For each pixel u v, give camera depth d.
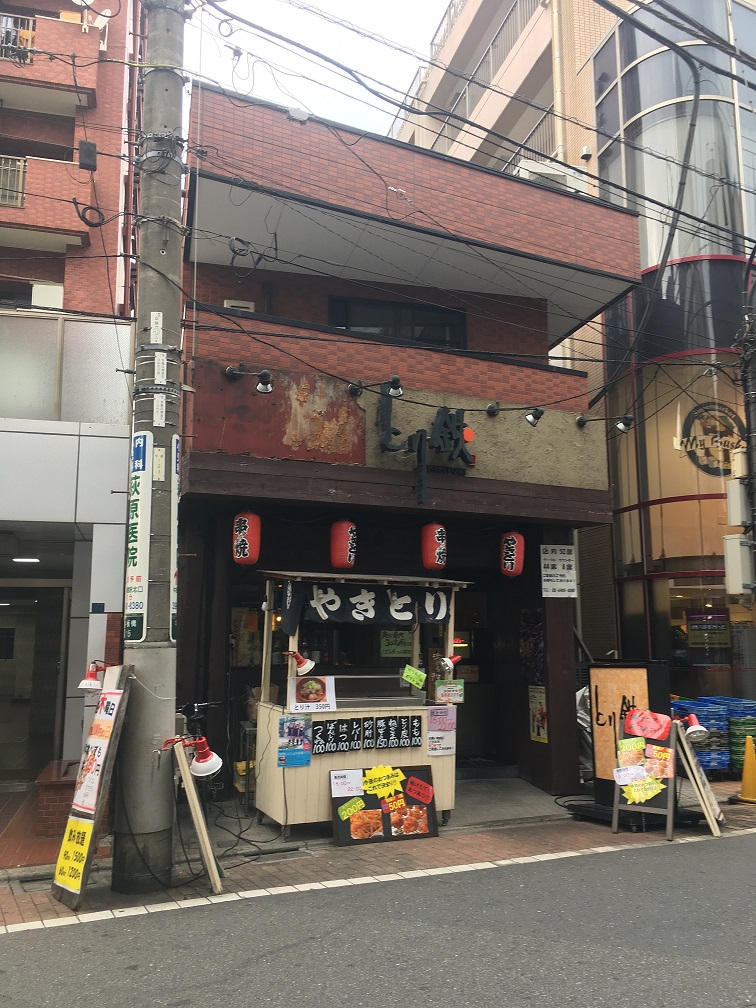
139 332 6.87
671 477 14.45
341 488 9.13
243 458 8.70
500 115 20.59
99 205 14.93
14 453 8.43
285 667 10.30
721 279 14.53
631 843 7.90
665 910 5.61
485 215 10.72
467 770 10.99
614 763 9.18
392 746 8.35
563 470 10.66
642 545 14.74
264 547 9.78
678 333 14.55
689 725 8.62
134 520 6.60
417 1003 4.10
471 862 7.12
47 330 9.16
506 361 10.63
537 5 19.45
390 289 11.70
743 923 5.31
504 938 5.05
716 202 14.73
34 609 11.17
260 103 9.48
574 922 5.35
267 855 7.42
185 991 4.29
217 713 9.20
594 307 12.66
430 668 10.20
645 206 15.22
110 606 8.45
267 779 8.21
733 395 14.17
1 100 15.19
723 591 13.76
